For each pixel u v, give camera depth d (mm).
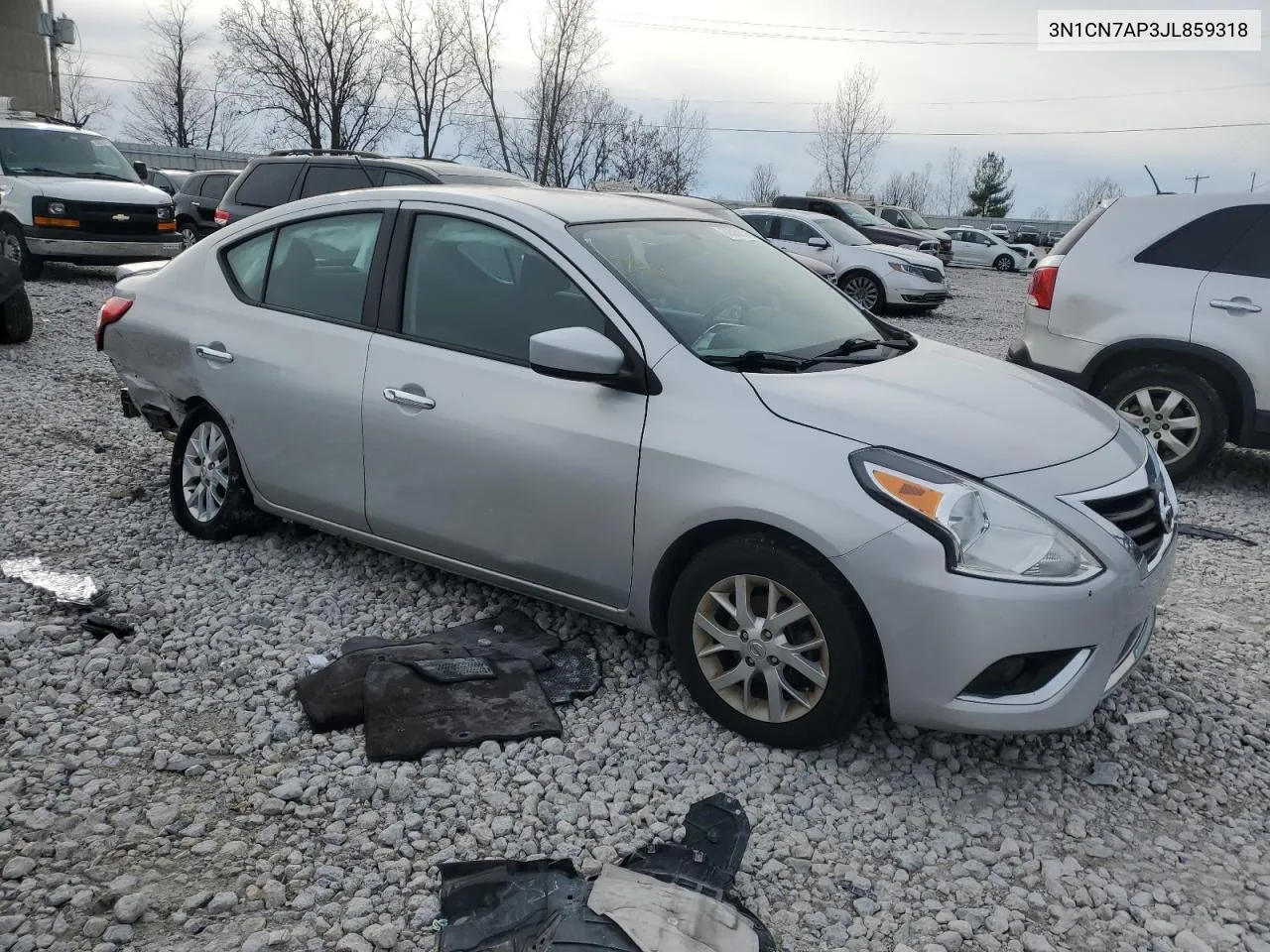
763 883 2822
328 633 4102
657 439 3416
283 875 2789
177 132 59000
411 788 3148
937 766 3400
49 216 13508
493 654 3855
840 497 3100
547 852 2906
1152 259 6754
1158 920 2746
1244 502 6719
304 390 4305
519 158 41875
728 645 3400
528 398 3701
